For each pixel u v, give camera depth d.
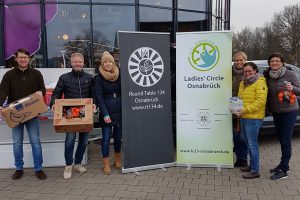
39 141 5.45
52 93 5.46
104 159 5.57
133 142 5.59
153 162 5.72
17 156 5.42
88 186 5.04
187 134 5.78
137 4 9.59
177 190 4.84
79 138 5.54
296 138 8.04
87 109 5.16
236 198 4.55
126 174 5.52
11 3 9.36
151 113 5.71
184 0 10.45
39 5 9.28
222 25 12.77
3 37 9.40
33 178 5.44
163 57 5.78
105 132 5.54
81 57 5.36
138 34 5.59
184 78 5.73
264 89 5.07
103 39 9.50
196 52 5.66
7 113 5.01
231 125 5.66
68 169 5.42
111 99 5.50
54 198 4.64
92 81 5.48
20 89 5.26
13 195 4.76
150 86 5.69
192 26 10.63
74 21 9.38
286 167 5.24
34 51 9.40
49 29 9.36
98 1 9.41
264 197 4.57
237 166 5.82
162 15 10.04
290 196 4.60
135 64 5.57
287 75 5.07
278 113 5.17
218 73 5.63
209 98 5.68
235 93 5.71
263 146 7.24
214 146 5.74
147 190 4.86
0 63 9.43
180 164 5.82
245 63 5.30
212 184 5.04
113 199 4.57
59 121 5.06
